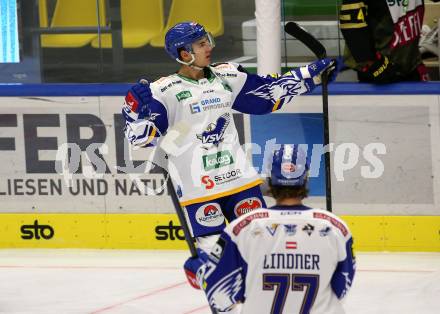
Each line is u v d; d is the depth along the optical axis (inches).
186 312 555.2
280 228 334.3
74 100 711.1
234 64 504.1
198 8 733.9
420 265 652.1
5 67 748.0
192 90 484.4
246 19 727.7
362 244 694.5
